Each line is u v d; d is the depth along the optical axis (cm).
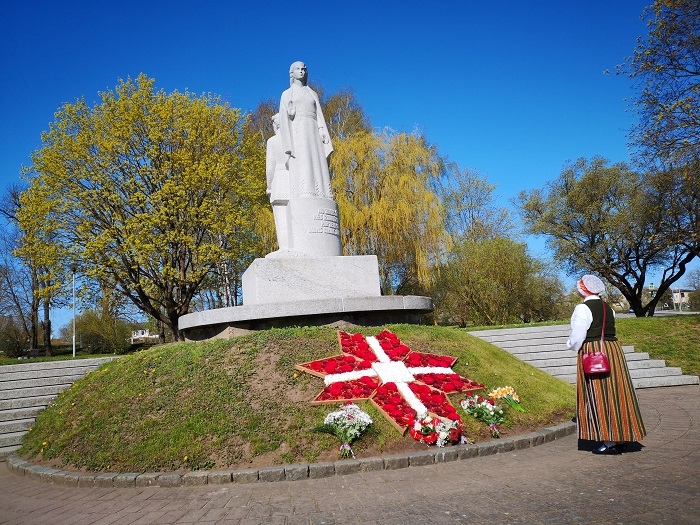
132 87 2572
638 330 1730
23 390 1212
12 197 3678
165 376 890
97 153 2441
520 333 1762
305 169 1166
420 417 707
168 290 2508
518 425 764
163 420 758
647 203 2869
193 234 2536
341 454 647
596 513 430
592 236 3391
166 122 2438
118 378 952
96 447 748
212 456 664
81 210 2402
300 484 588
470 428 723
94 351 3797
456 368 899
